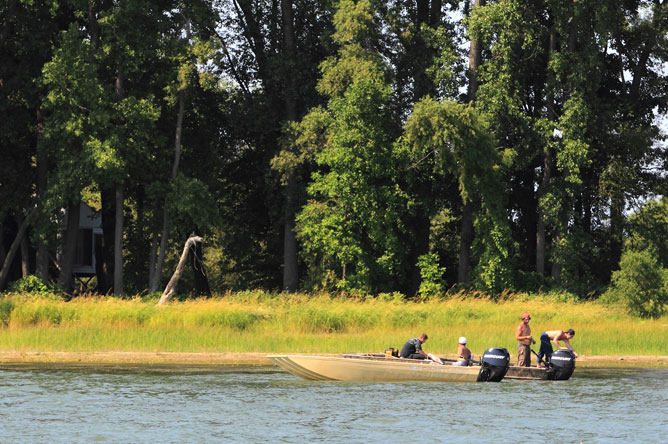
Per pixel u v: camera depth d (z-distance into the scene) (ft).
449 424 282.36
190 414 294.25
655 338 501.56
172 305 546.26
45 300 536.42
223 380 369.50
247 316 523.70
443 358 389.39
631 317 604.08
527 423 284.00
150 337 474.49
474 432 270.67
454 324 545.85
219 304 538.47
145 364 418.31
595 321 579.07
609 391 349.20
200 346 464.65
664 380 380.99
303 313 528.63
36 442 254.27
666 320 596.29
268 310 548.72
